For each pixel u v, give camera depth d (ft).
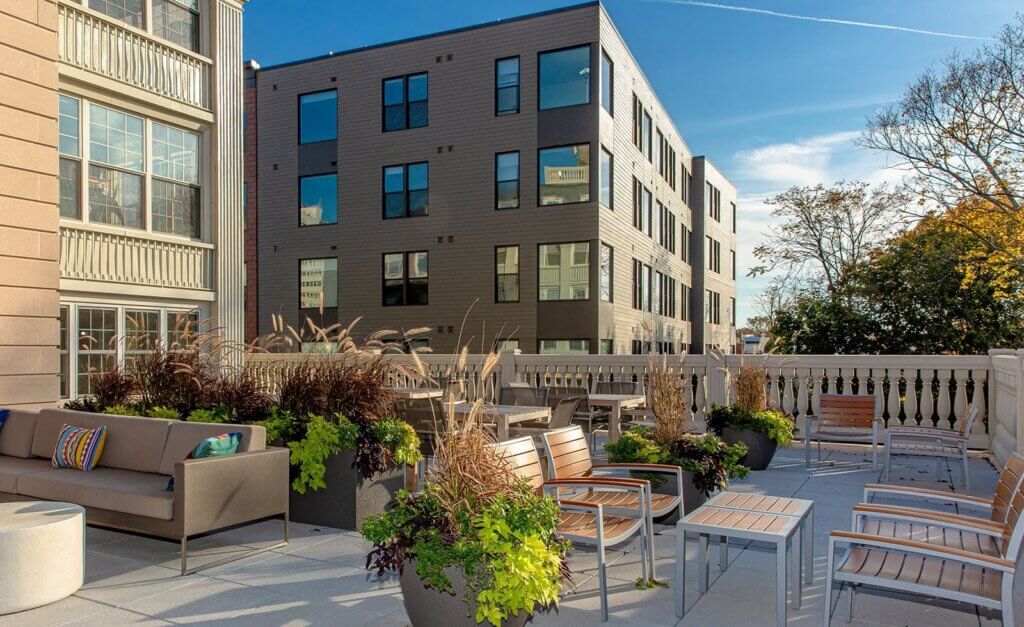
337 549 17.52
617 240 68.23
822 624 12.92
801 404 34.09
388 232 69.62
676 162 96.89
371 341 22.77
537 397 32.40
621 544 18.16
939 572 11.68
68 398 35.14
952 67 60.49
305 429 20.11
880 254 59.62
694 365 35.88
